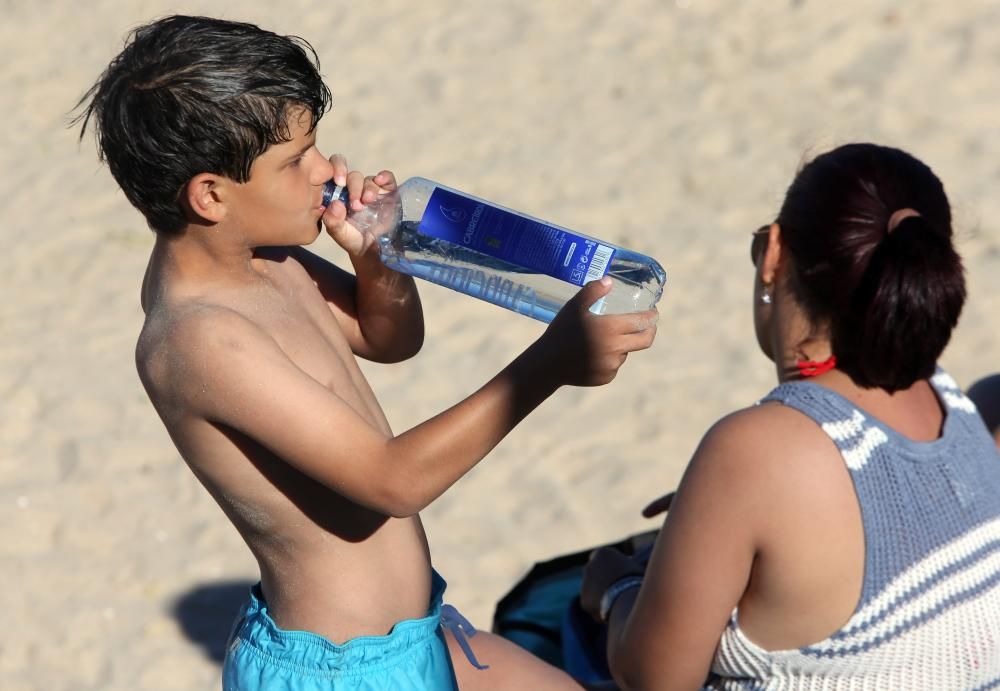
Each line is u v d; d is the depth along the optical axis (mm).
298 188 6480
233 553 12602
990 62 19344
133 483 13586
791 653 5910
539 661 7797
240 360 6141
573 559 10570
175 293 6520
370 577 6863
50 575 12398
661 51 20984
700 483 5852
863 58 19891
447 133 19641
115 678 11227
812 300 5949
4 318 16484
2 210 18891
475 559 12141
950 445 5883
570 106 19984
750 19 21328
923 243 5555
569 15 22359
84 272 17328
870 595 5684
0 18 24438
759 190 17500
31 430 14453
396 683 6789
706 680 6512
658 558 6039
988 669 5812
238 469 6473
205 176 6176
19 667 11391
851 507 5641
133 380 15258
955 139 17906
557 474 13227
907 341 5590
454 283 7379
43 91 22000
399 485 6117
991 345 14266
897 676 5785
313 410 6117
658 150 18625
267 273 7043
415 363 15078
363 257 7473
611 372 6281
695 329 15211
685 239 16734
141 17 23953
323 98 6551
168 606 11977
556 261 7109
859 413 5762
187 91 6051
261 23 23062
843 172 5887
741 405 13945
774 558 5723
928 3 20781
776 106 19219
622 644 6371
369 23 22906
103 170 19797
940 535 5715
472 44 21938
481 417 6117
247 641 6938
